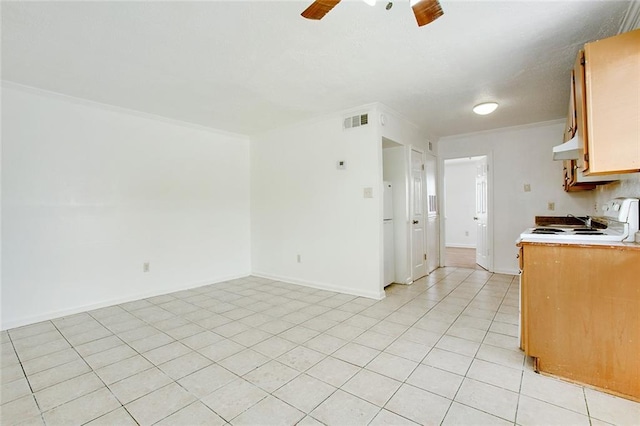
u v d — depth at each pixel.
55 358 2.21
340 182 3.83
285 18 1.92
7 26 1.98
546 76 2.80
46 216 3.07
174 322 2.90
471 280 4.39
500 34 2.12
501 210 4.81
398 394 1.74
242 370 2.02
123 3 1.76
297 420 1.54
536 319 1.93
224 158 4.66
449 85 2.98
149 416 1.58
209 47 2.26
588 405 1.62
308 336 2.54
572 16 1.92
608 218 2.73
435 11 1.49
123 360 2.17
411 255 4.25
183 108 3.59
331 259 3.95
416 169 4.50
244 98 3.29
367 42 2.20
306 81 2.86
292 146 4.36
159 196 3.92
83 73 2.67
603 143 1.61
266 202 4.74
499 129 4.73
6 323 2.80
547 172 4.45
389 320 2.87
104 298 3.43
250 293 3.88
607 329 1.74
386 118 3.69
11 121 2.88
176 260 4.07
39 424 1.53
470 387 1.79
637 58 1.54
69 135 3.22
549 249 1.89
